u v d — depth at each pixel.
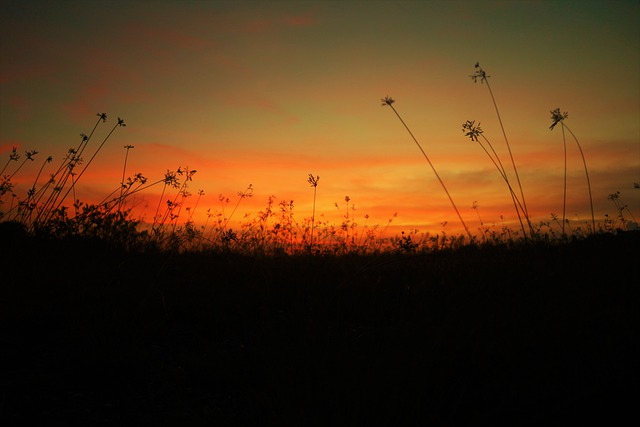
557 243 7.43
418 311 3.76
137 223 7.31
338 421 2.47
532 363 2.93
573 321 3.58
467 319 3.51
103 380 3.11
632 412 2.57
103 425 2.61
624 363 2.96
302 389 2.72
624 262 5.87
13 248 5.65
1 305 4.07
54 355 3.37
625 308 3.90
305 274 5.61
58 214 6.50
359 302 4.61
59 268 5.45
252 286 5.23
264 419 2.63
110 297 4.50
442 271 5.80
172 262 6.53
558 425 2.52
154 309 4.43
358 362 2.95
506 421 2.59
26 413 2.65
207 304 4.60
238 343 3.79
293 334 3.62
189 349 3.70
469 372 2.97
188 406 2.87
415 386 2.68
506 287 4.48
